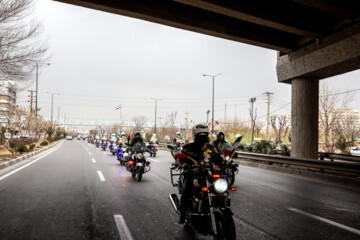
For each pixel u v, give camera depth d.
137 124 62.53
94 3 11.41
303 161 11.80
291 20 12.87
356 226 4.86
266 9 12.09
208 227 3.77
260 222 5.00
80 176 10.12
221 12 11.70
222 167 3.55
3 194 7.03
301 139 15.47
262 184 9.16
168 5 12.49
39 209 5.67
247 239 4.18
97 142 35.31
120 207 5.89
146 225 4.75
